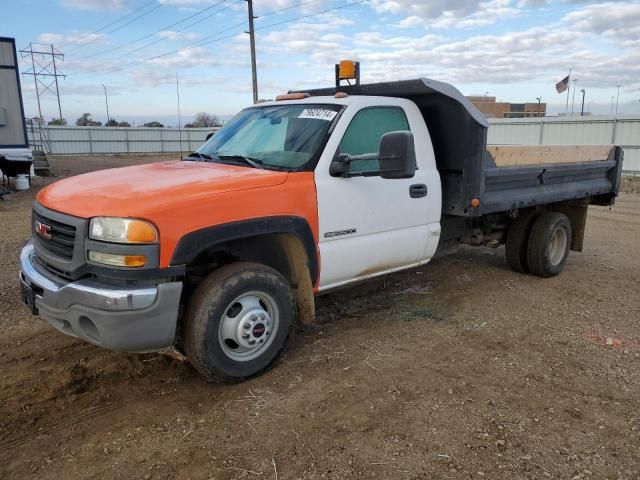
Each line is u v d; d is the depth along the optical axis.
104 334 3.21
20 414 3.39
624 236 9.95
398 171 3.77
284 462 2.94
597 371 4.11
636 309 5.62
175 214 3.31
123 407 3.51
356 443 3.11
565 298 5.95
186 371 3.99
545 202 6.18
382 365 4.12
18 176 16.47
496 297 5.88
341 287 4.61
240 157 4.43
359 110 4.55
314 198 4.09
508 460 2.98
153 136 47.91
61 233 3.47
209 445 3.08
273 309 3.90
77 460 2.95
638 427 3.35
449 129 5.26
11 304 5.43
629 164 20.92
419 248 5.09
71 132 44.09
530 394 3.72
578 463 2.97
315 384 3.80
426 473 2.86
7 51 16.70
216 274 3.64
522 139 24.19
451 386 3.80
